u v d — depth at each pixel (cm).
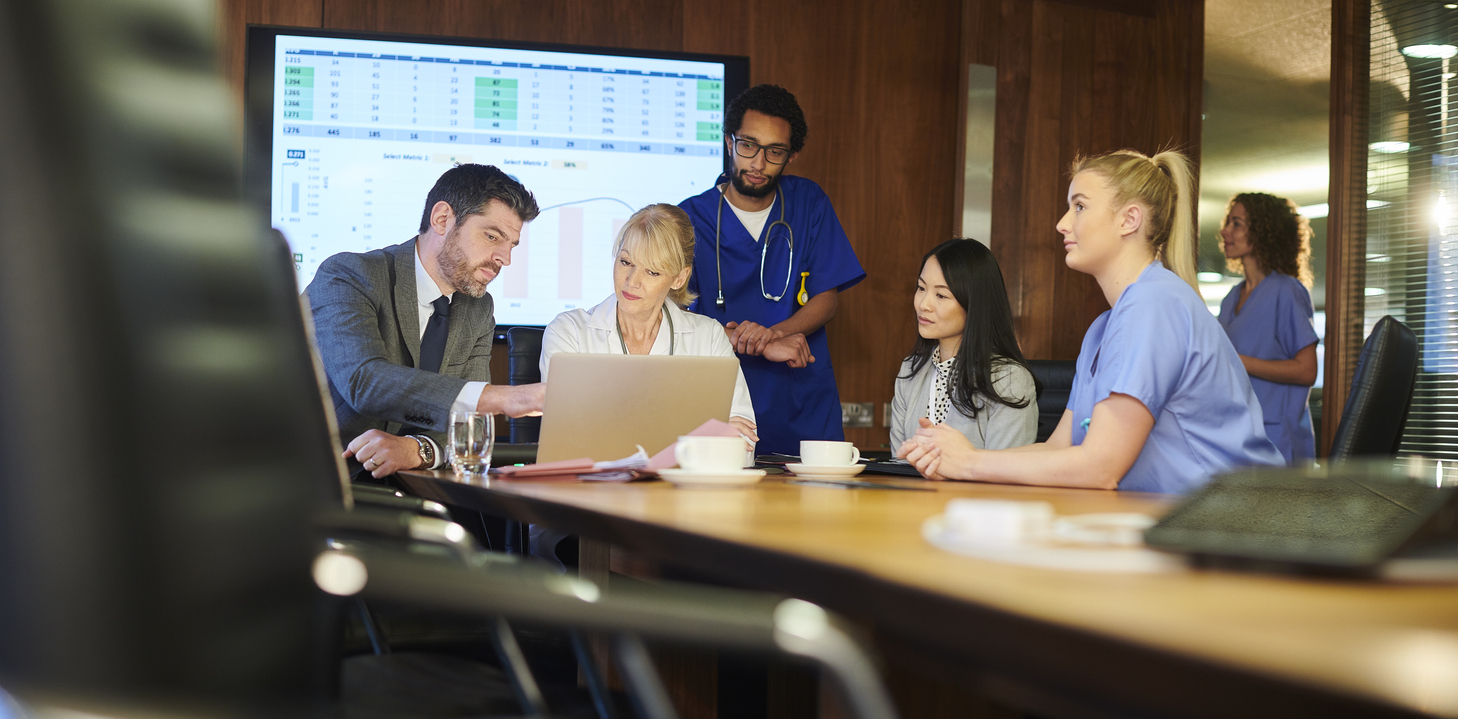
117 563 33
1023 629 40
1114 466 150
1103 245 174
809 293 354
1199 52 410
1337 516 60
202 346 34
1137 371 153
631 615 45
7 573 34
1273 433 371
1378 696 28
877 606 51
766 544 63
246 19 338
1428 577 49
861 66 386
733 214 349
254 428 36
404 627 140
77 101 32
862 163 386
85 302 32
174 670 34
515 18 358
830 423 349
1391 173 395
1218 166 438
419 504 121
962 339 252
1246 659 31
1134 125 402
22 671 34
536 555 194
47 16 32
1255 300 388
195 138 33
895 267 389
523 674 76
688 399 165
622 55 361
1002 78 379
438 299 228
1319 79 426
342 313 203
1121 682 36
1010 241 380
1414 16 397
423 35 345
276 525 37
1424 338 387
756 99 342
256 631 36
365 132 341
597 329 243
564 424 161
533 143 354
